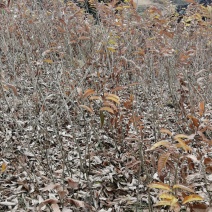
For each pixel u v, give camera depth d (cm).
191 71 395
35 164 299
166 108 419
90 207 222
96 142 344
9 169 292
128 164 247
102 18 440
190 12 477
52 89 393
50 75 405
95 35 441
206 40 478
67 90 348
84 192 266
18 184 274
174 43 459
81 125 365
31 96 373
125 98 393
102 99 238
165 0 564
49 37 456
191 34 501
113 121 310
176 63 383
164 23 381
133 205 264
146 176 252
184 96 352
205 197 247
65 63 417
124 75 404
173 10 490
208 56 464
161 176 218
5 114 358
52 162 308
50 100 375
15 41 438
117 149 329
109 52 416
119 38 411
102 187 279
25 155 294
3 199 258
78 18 449
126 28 422
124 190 281
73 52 448
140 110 386
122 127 341
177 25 468
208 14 415
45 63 404
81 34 430
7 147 318
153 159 234
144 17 435
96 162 312
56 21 448
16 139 330
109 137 349
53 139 329
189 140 205
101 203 262
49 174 282
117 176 296
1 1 387
